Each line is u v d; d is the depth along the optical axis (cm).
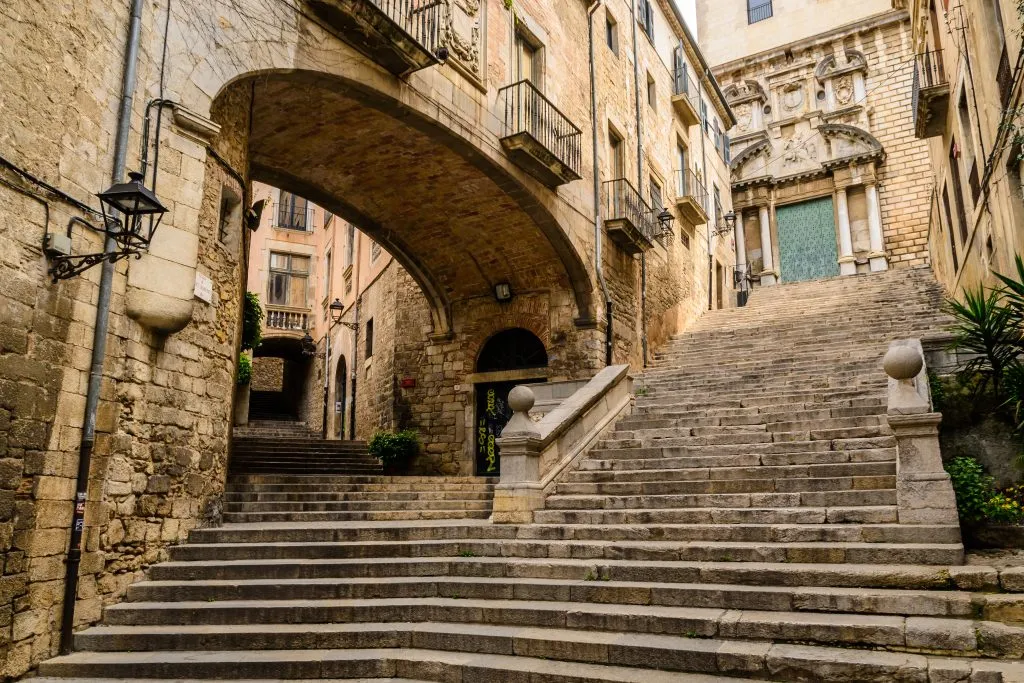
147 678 565
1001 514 666
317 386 2562
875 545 611
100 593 650
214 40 803
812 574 577
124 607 654
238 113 912
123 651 607
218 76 802
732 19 3369
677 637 539
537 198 1340
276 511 936
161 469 741
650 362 1741
